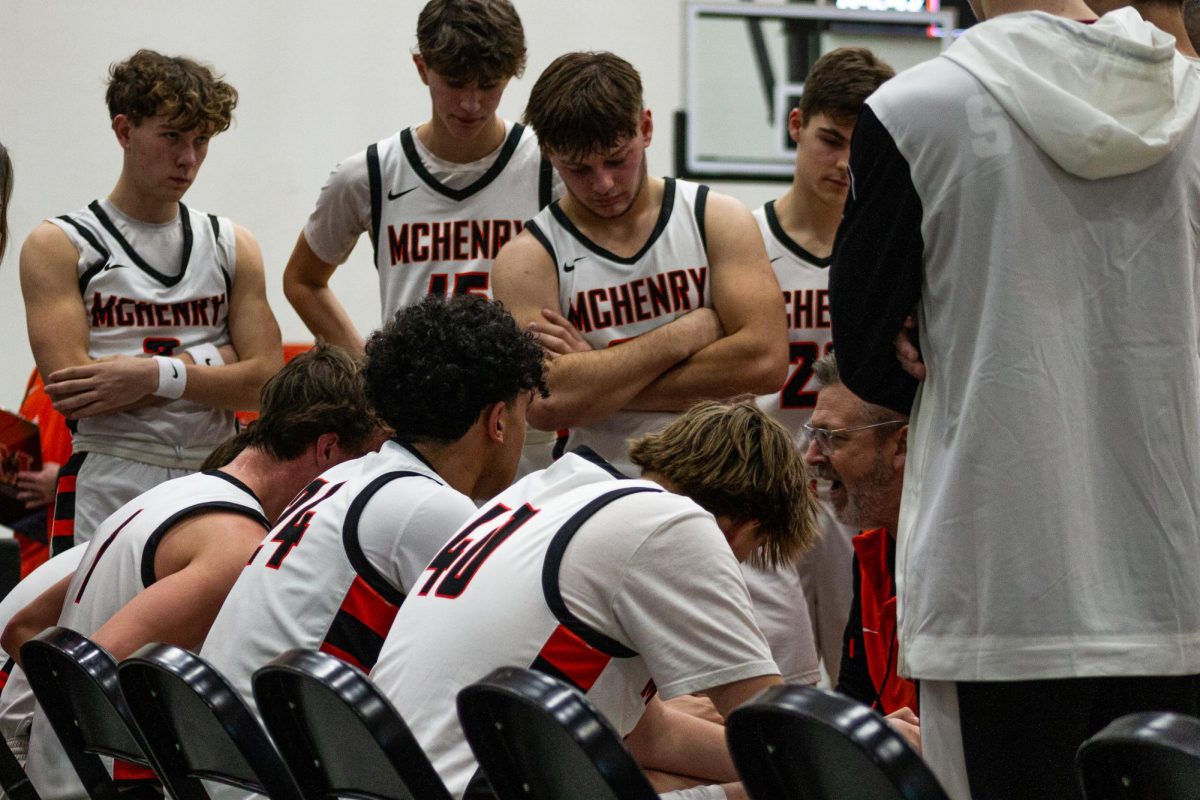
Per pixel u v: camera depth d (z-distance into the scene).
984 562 2.30
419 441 2.96
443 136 4.76
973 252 2.33
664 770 2.88
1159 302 2.34
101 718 2.55
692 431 2.83
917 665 2.36
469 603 2.44
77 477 4.94
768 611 4.23
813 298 4.67
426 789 1.96
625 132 4.02
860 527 3.40
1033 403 2.29
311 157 8.69
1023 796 2.31
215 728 2.24
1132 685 2.31
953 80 2.38
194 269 5.07
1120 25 2.34
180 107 4.85
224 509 3.15
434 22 4.52
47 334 4.84
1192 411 2.36
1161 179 2.34
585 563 2.40
